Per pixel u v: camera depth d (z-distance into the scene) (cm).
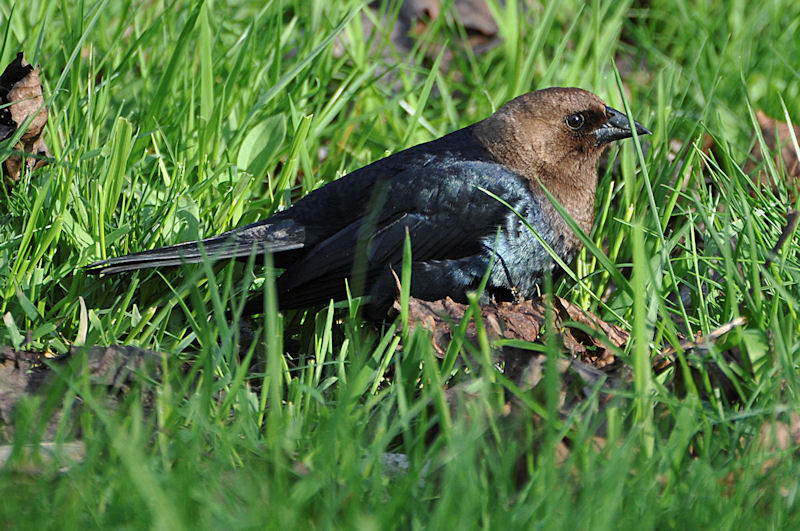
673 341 595
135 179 855
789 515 468
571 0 1295
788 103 1091
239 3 1246
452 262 797
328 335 670
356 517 440
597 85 1060
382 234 795
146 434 508
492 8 1244
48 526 425
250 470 496
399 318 650
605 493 450
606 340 597
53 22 1101
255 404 594
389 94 1123
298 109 1030
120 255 812
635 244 551
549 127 838
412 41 1305
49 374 609
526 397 533
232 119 990
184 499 429
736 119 1075
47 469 482
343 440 505
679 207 897
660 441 518
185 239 812
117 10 1144
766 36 1220
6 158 833
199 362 559
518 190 815
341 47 1223
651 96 1155
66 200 788
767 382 574
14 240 762
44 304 733
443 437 520
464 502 437
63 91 970
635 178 894
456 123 1071
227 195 869
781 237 714
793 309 630
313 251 791
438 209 800
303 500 461
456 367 651
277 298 780
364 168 834
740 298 719
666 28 1302
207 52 962
